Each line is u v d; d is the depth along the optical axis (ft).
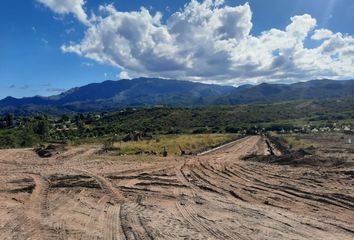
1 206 62.28
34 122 316.81
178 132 353.92
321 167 102.37
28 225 50.21
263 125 404.57
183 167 112.57
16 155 162.40
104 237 44.62
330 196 65.72
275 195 69.41
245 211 57.47
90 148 189.37
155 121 436.35
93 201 67.56
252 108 616.39
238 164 118.11
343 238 42.98
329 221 50.65
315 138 212.84
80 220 53.06
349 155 115.96
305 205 61.05
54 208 61.72
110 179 90.58
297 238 43.19
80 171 104.17
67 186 82.48
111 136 284.00
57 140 257.55
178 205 62.75
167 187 80.89
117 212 58.23
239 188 77.51
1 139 226.17
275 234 44.88
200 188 79.51
